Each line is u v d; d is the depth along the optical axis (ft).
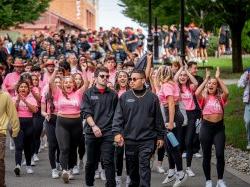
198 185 45.42
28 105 50.49
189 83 49.98
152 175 49.44
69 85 47.09
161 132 39.06
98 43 126.31
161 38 133.90
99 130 41.24
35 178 48.93
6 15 151.74
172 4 110.83
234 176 48.57
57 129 47.26
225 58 148.46
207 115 42.73
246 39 162.61
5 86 63.93
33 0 159.53
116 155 43.93
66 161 46.91
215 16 110.01
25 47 118.32
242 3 107.14
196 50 129.08
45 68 57.16
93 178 43.16
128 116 38.83
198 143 56.49
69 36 124.26
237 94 84.99
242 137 63.31
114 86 52.29
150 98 38.88
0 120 39.01
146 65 52.60
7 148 63.21
